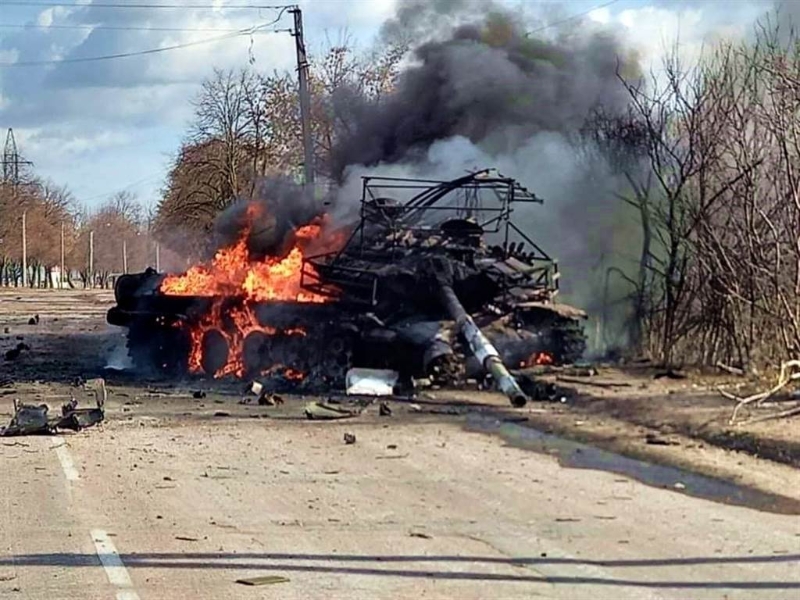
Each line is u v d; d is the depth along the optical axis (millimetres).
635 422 15305
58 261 111438
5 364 26297
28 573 8164
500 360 18297
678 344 21094
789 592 7648
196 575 8109
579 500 10797
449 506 10547
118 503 10656
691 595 7586
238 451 13688
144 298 24969
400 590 7719
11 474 12156
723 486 11422
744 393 16906
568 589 7738
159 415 16891
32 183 102188
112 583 7898
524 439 14422
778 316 17625
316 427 15602
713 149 20328
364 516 10109
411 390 19094
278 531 9516
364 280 20812
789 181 17656
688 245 20875
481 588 7770
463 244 21984
